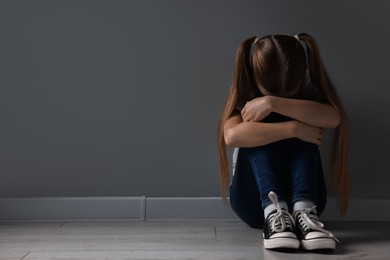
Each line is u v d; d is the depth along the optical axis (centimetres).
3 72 212
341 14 211
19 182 212
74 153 213
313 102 168
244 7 212
